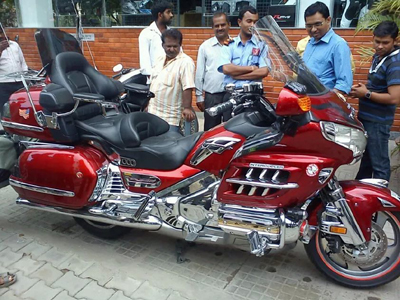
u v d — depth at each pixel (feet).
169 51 12.12
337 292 8.48
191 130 13.48
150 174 8.91
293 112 6.98
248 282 8.84
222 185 8.18
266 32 8.34
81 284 8.82
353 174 14.61
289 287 8.66
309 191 7.63
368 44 17.83
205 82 14.32
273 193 7.83
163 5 15.03
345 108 7.99
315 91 7.89
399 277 9.02
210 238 8.54
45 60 10.68
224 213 8.15
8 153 10.32
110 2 23.48
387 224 10.66
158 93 12.53
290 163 7.53
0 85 16.79
